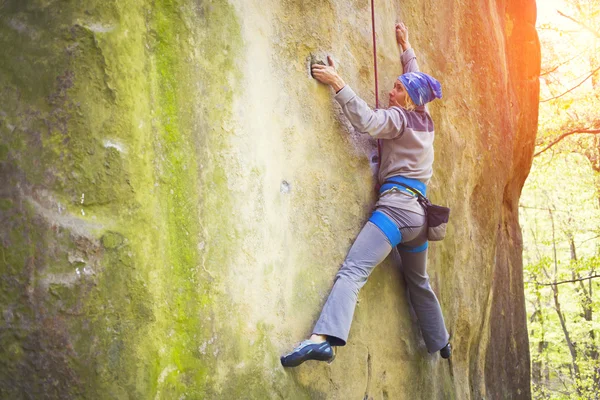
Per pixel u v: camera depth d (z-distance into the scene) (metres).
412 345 4.21
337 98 3.47
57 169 2.54
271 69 3.36
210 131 2.98
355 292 3.43
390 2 4.43
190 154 2.89
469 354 5.52
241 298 3.04
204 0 3.00
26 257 2.50
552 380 21.30
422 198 3.59
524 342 7.01
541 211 19.61
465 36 5.53
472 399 5.52
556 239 15.91
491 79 5.88
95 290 2.54
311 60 3.60
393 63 4.28
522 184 7.70
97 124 2.60
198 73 2.95
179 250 2.82
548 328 18.25
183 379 2.78
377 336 3.90
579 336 18.02
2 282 2.50
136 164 2.68
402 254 3.93
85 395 2.50
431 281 4.66
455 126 5.19
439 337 4.15
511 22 7.30
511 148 6.32
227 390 2.94
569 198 15.93
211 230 2.94
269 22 3.38
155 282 2.71
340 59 3.80
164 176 2.79
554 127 12.27
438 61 5.04
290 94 3.45
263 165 3.24
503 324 6.57
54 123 2.55
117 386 2.56
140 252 2.66
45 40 2.59
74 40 2.58
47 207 2.53
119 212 2.63
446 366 4.85
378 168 3.93
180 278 2.81
